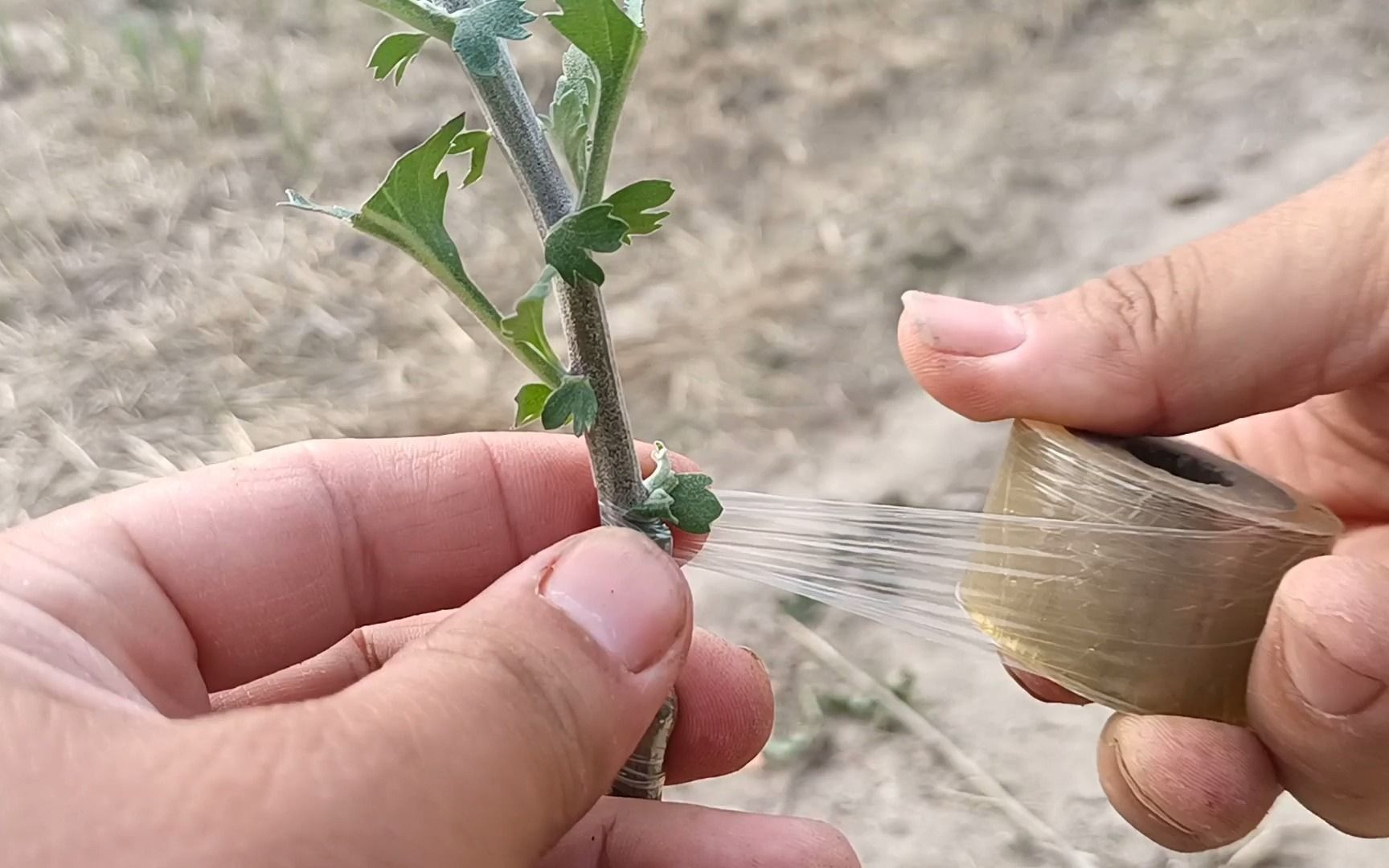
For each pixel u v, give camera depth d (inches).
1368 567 6.0
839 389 15.9
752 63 22.9
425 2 4.5
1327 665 6.0
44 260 17.6
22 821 4.4
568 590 5.3
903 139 20.9
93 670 5.7
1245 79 21.8
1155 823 7.9
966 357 7.3
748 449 15.0
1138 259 17.6
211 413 15.3
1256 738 7.5
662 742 7.0
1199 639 6.2
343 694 4.9
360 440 7.8
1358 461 8.8
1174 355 7.1
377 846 4.5
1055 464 6.4
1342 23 23.2
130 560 6.5
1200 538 6.0
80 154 19.7
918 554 6.8
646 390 16.0
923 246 18.2
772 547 6.9
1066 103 21.5
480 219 19.0
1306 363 7.2
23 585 5.9
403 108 21.4
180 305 17.0
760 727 8.6
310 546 7.4
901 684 12.6
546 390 5.1
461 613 5.3
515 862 5.0
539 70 22.0
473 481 7.9
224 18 23.7
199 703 6.7
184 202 18.9
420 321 17.0
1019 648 6.4
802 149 20.6
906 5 24.8
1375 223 6.9
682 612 5.5
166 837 4.4
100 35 22.7
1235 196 18.8
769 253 18.3
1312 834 11.0
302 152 19.8
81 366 15.9
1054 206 19.0
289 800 4.5
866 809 11.6
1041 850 11.2
